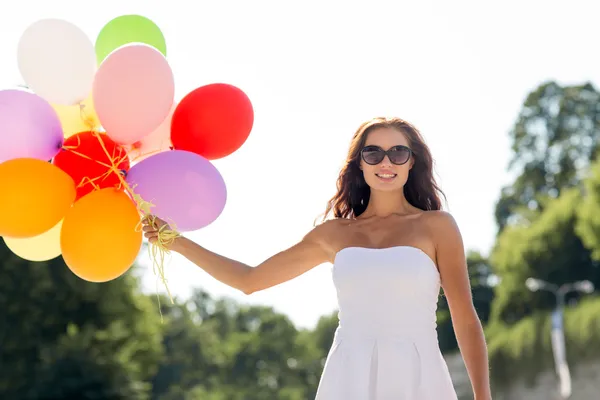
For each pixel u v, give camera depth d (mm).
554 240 57812
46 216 6605
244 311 114812
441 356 6160
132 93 6816
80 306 34656
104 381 32656
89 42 7246
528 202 78125
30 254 7238
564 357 46844
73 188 6754
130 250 6664
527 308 58812
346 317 6176
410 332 6062
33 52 7059
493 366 55312
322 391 6133
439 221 6266
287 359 105438
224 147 7125
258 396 98375
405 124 6445
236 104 7090
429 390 5992
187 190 6699
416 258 6121
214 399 76812
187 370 79812
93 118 7180
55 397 32188
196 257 6695
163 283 6664
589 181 47938
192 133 7035
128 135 6918
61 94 7102
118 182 6871
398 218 6355
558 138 79125
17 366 32750
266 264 6594
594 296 52188
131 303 36750
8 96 6789
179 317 82562
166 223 6746
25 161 6621
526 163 79250
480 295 84750
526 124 80000
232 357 97750
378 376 6004
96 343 33969
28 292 33219
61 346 32688
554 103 79812
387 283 6078
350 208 6703
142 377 37688
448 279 6223
